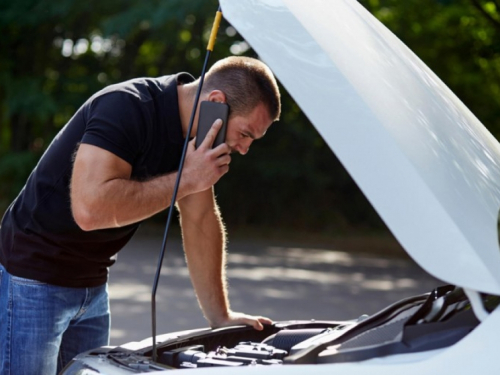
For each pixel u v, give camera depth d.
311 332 2.38
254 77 2.38
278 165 21.02
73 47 20.61
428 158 1.74
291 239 19.50
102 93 2.57
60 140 2.69
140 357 2.11
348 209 22.38
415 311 1.91
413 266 14.88
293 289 10.65
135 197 2.39
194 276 2.92
